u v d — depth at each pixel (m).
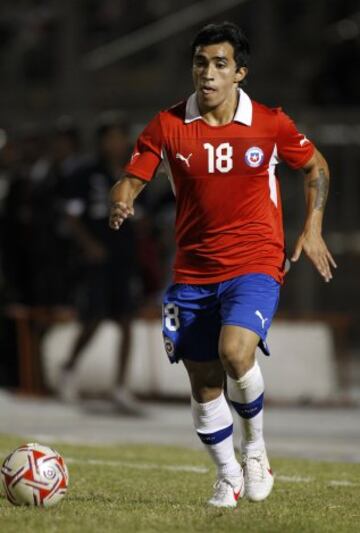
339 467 33.75
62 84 67.06
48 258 53.41
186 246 23.97
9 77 70.75
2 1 72.62
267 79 71.31
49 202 52.88
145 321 53.94
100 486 27.47
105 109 65.06
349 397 54.56
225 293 23.59
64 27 69.00
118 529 20.42
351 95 70.25
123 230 49.06
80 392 53.69
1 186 56.22
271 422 47.97
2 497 24.05
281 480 29.97
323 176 24.36
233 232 23.64
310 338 54.16
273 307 23.42
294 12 73.94
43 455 23.19
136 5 70.00
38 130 57.78
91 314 49.31
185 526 20.91
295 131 23.94
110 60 67.25
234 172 23.50
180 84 66.75
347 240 64.38
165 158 23.84
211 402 23.86
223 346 22.77
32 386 53.91
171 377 53.97
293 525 21.42
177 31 69.06
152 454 36.25
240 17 73.00
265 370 53.81
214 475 30.86
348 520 22.59
